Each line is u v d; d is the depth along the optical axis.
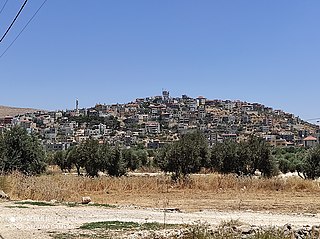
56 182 31.33
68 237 13.52
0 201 23.02
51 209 20.11
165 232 13.52
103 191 33.75
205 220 17.05
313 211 22.34
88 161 52.41
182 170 41.09
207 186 35.97
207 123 165.00
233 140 48.59
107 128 160.25
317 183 35.75
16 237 13.55
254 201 27.52
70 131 150.00
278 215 19.84
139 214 19.12
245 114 182.38
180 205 25.27
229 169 46.38
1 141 41.88
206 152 42.84
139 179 37.09
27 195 25.33
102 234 13.95
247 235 12.48
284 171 64.69
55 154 71.94
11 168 41.09
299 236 12.41
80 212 19.33
